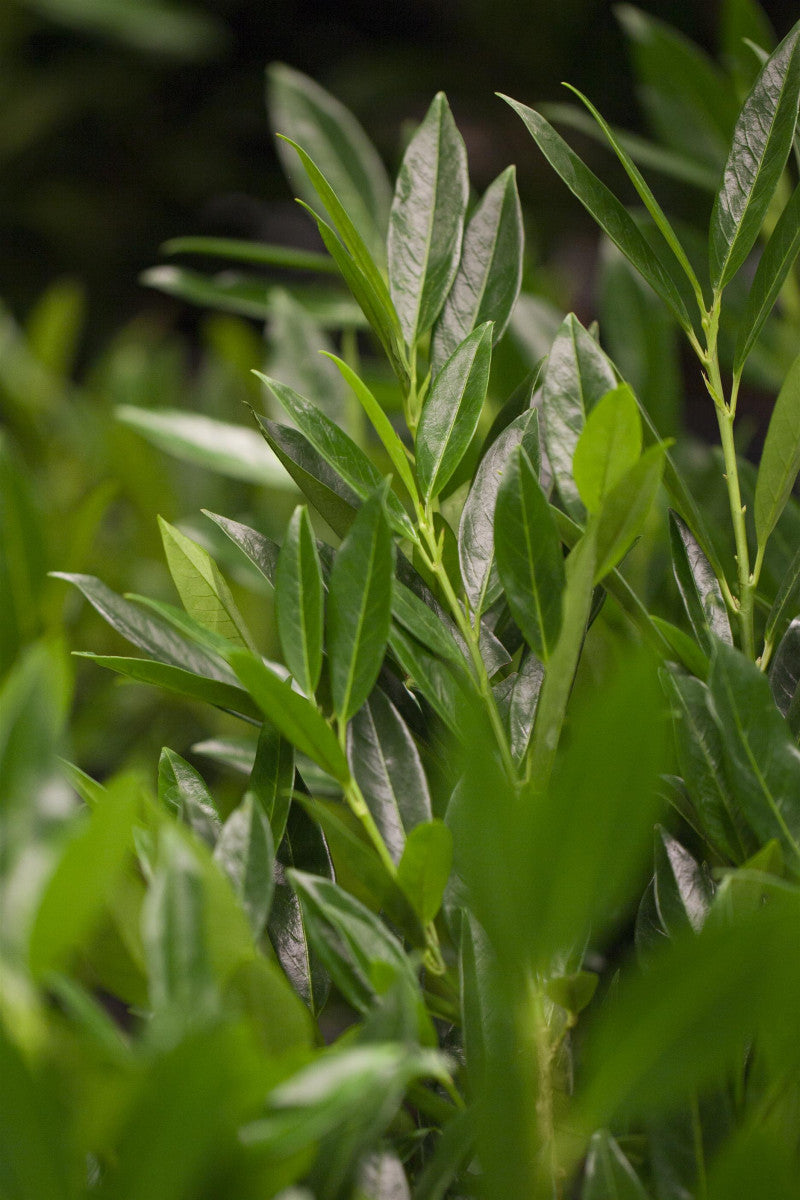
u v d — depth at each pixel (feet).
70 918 3.54
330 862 4.17
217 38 26.07
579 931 3.65
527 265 7.07
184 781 4.16
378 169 6.61
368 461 4.24
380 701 4.09
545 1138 3.78
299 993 4.11
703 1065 3.59
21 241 26.14
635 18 6.62
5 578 5.20
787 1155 3.70
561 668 3.88
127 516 9.36
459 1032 4.10
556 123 23.73
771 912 3.56
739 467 5.08
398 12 29.71
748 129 4.34
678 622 4.92
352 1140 3.65
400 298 4.41
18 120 25.68
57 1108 3.48
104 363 11.55
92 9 24.57
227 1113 3.49
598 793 3.58
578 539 4.17
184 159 26.89
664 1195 3.79
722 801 4.05
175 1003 3.58
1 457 5.23
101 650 8.11
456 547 4.31
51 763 3.59
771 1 22.09
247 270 27.02
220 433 6.08
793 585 4.30
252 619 8.08
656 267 4.35
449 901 3.97
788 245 4.31
